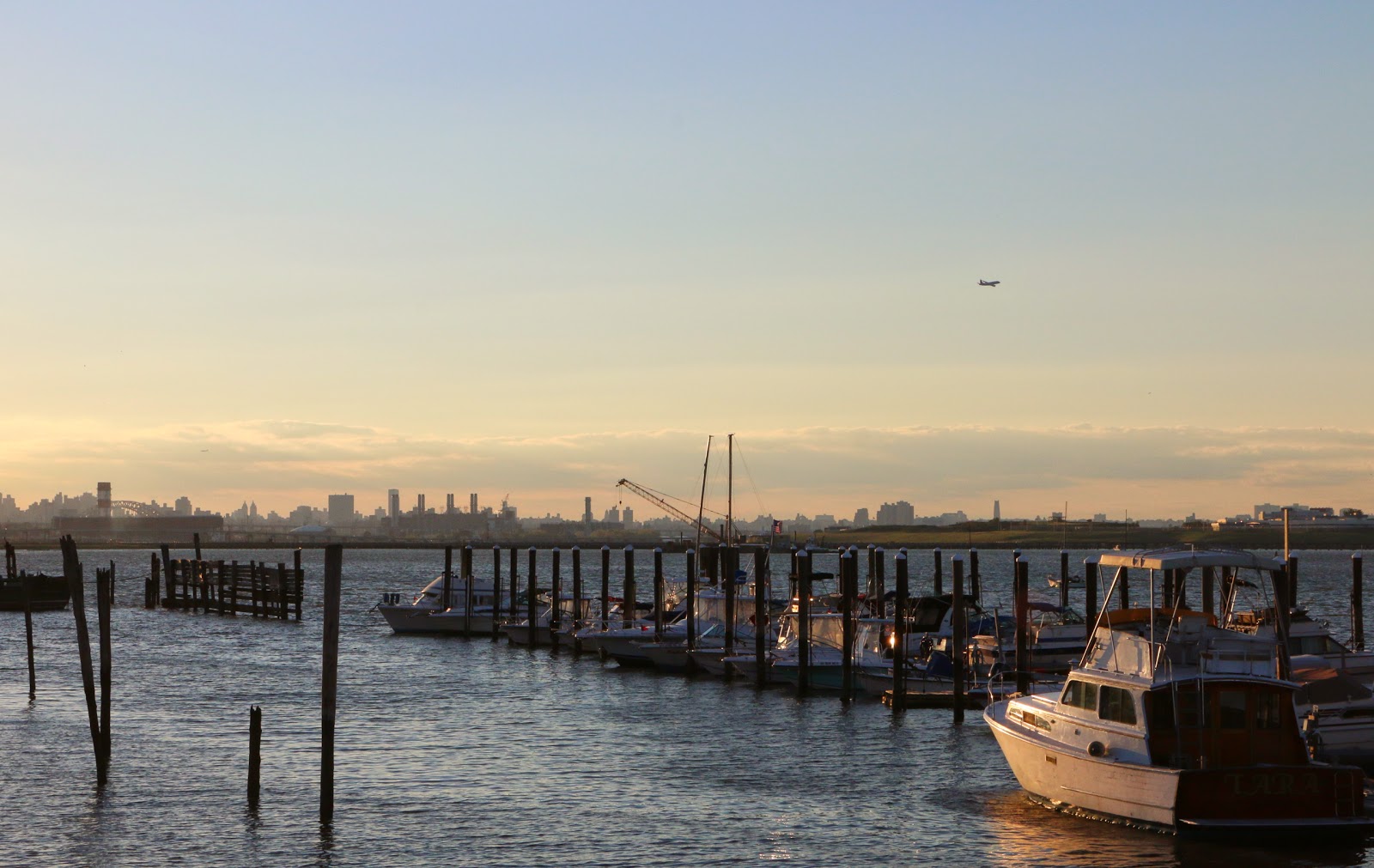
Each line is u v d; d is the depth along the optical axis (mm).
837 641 68500
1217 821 34344
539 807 40656
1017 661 56125
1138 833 36125
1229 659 36656
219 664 78875
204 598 119750
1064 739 38656
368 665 78188
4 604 122875
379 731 54094
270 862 35094
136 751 49031
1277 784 34406
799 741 50969
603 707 60438
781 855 35625
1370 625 101250
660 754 48812
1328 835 34875
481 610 98688
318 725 55562
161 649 87625
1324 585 177125
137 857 35500
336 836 37375
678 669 73562
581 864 35000
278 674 73625
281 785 43500
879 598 70688
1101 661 38219
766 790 42812
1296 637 51375
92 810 40156
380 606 101312
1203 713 35812
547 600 101125
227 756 48406
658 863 35062
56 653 85250
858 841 36812
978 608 67438
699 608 79250
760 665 65062
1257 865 34188
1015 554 56406
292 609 130125
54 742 50812
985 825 38125
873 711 57906
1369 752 40844
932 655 61562
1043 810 39375
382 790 42875
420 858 35500
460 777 44875
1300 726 36500
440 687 67938
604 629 82250
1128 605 66438
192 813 39781
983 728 53188
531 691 66000
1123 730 36625
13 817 39250
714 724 55156
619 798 41750
